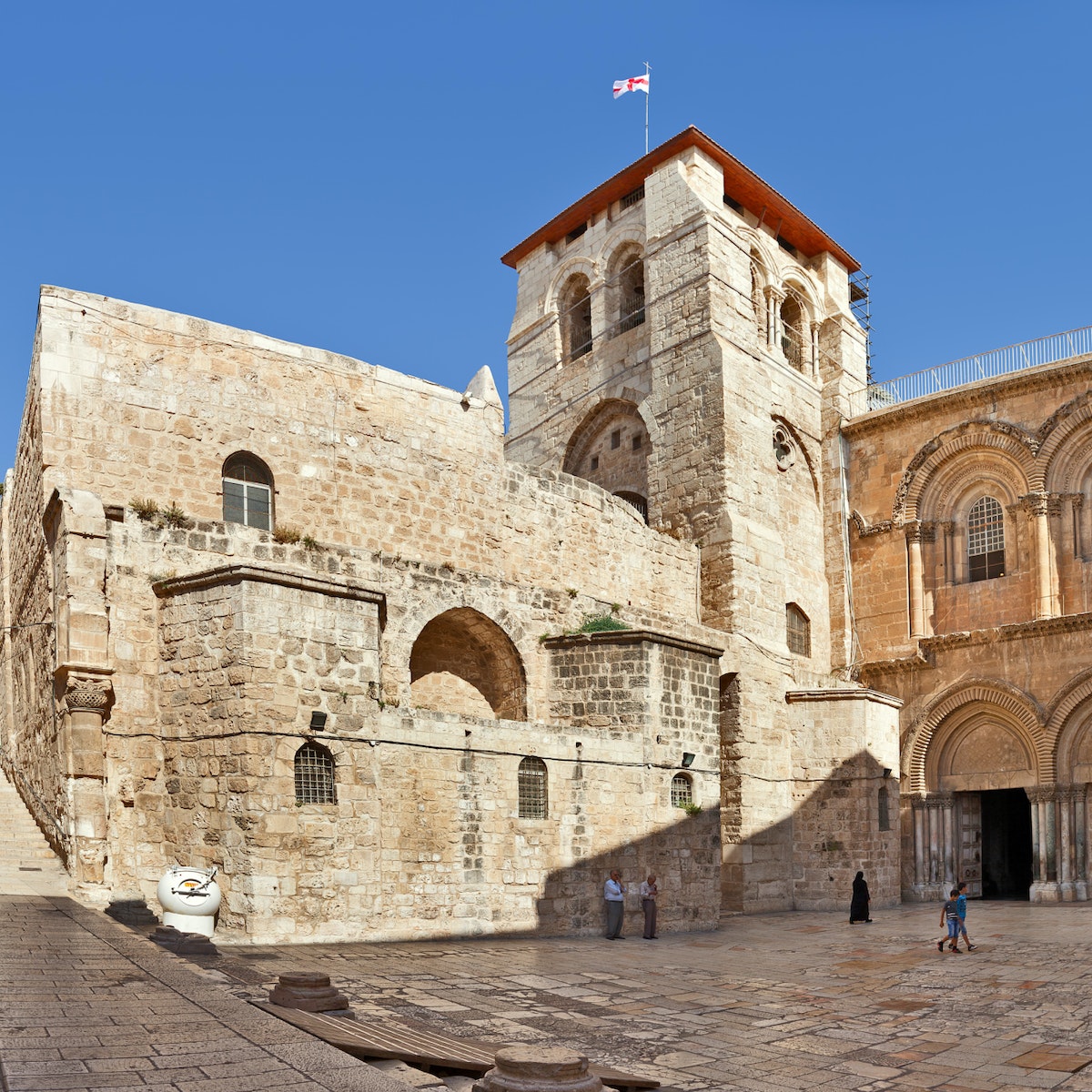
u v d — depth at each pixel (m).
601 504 33.25
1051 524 36.56
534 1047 8.91
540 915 22.97
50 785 21.09
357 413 27.50
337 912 19.20
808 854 35.12
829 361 43.47
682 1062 12.37
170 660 20.27
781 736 36.06
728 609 35.81
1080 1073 12.31
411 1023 12.62
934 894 36.94
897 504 40.34
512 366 47.28
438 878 21.16
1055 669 35.56
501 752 22.88
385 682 24.19
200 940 15.40
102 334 23.66
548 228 46.19
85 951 13.54
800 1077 11.96
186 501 24.19
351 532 26.81
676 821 26.36
